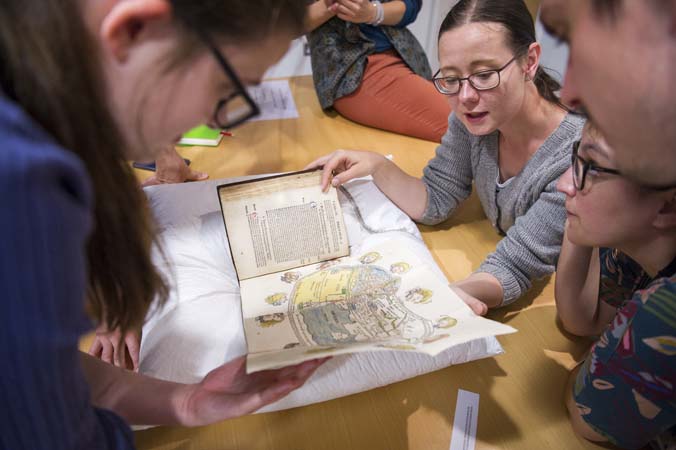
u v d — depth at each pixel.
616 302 0.78
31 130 0.24
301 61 1.84
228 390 0.57
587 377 0.60
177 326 0.75
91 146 0.33
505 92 0.83
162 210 0.98
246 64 0.36
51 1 0.28
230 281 0.88
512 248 0.87
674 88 0.28
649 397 0.53
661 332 0.49
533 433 0.67
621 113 0.31
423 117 1.45
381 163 1.04
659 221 0.53
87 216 0.27
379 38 1.49
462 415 0.69
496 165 1.01
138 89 0.33
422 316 0.66
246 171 1.29
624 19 0.27
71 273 0.27
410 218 1.09
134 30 0.30
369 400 0.71
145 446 0.65
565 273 0.76
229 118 0.39
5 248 0.24
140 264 0.46
